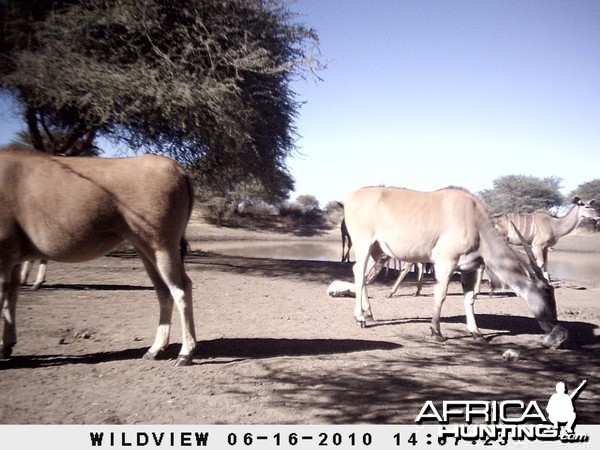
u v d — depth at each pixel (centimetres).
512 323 923
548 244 1570
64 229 561
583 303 1188
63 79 1368
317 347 706
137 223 569
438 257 773
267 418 468
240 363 617
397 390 545
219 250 3419
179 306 595
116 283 1213
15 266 588
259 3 1631
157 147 1747
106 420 453
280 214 5894
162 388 527
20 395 498
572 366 654
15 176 557
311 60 1534
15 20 1434
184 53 1498
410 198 801
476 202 775
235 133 1585
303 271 1720
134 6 1443
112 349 659
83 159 581
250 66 1542
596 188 5078
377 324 875
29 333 717
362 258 845
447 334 815
